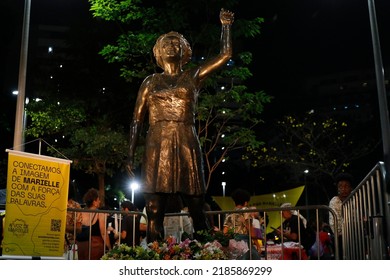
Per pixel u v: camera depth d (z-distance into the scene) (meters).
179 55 7.25
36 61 20.83
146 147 7.02
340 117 31.41
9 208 6.94
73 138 19.81
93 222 9.10
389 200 5.16
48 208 7.27
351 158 29.88
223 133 17.73
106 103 20.14
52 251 7.21
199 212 7.00
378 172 5.52
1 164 22.91
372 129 32.19
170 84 7.12
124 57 16.59
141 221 10.56
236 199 9.74
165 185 6.82
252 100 16.59
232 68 16.80
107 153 19.42
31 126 20.11
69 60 20.09
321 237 9.26
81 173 25.64
